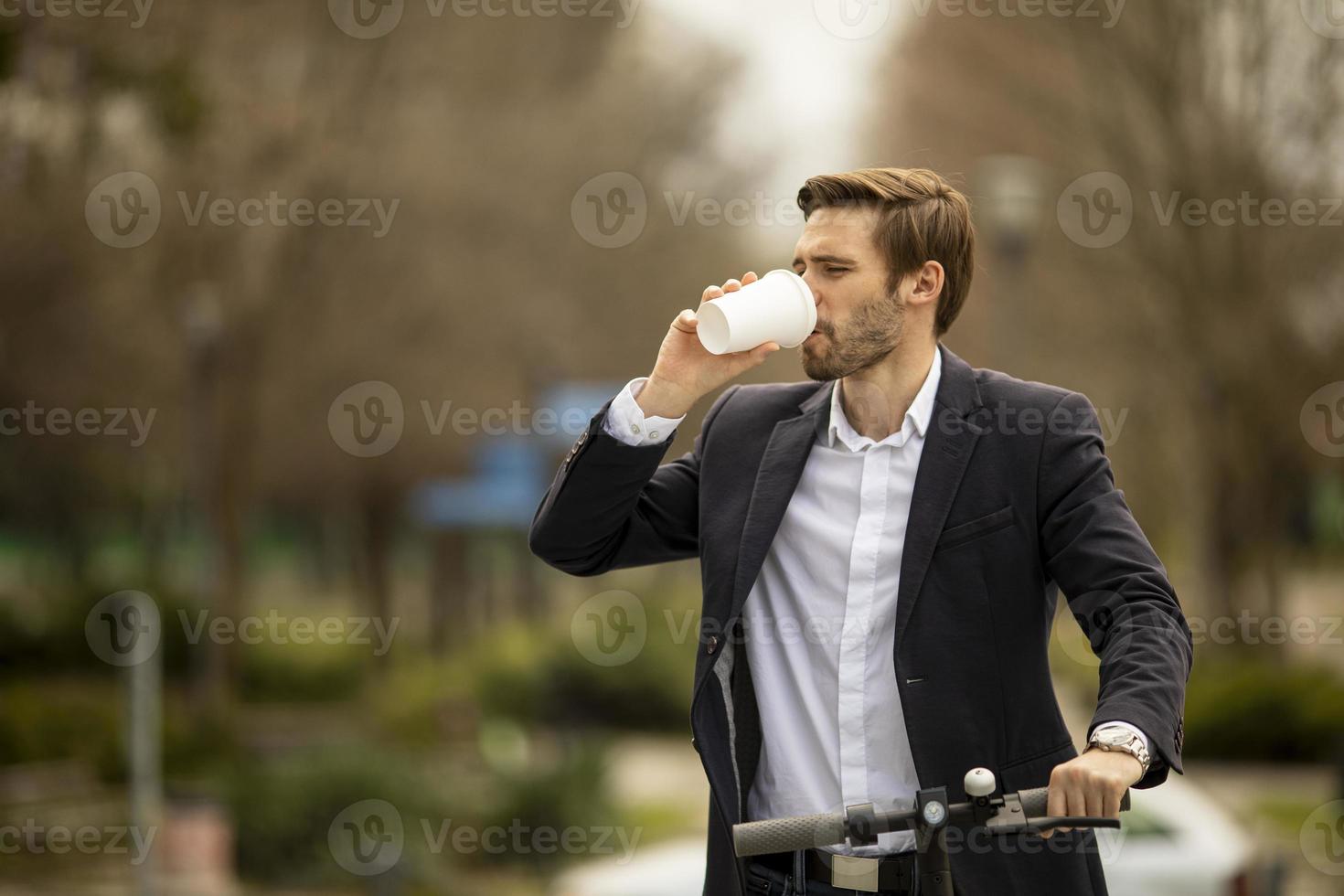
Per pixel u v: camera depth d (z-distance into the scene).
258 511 65.88
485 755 39.25
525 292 52.50
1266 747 44.25
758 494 5.80
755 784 5.84
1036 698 5.46
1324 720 43.62
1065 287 44.69
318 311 47.03
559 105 52.97
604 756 33.28
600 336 55.91
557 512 5.79
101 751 36.97
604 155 54.78
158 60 26.78
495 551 83.88
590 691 53.41
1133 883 17.17
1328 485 56.31
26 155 29.81
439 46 46.75
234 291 43.72
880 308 5.63
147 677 20.12
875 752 5.59
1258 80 39.16
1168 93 40.12
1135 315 44.75
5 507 73.12
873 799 5.57
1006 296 31.06
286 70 42.81
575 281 54.94
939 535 5.46
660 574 65.06
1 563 89.88
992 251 35.38
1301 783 40.72
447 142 48.31
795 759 5.71
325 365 48.06
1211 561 49.62
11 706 39.88
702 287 59.59
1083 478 5.45
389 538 72.75
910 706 5.36
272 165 42.41
